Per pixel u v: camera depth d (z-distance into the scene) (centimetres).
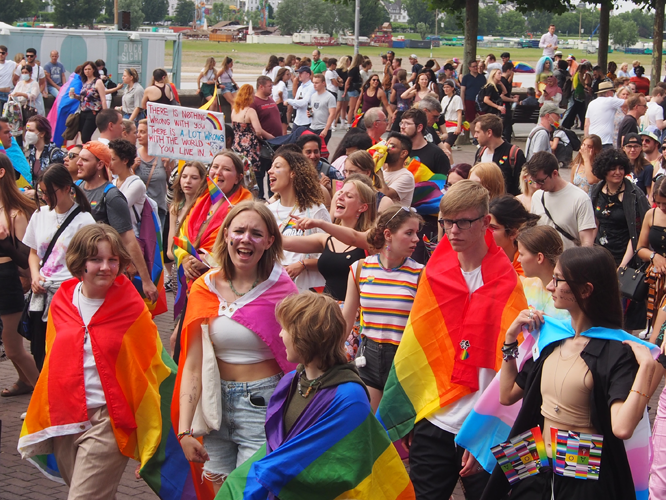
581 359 323
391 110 1775
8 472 525
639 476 331
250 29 13525
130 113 1662
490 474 395
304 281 575
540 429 339
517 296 414
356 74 2150
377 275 465
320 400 319
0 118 952
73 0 11981
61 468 439
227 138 952
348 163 696
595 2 2716
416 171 794
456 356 416
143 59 2517
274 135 1181
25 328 586
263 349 399
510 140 2036
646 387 301
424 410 418
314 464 315
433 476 419
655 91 1535
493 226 478
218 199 584
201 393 399
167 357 465
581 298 320
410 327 429
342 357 324
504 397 364
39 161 1033
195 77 4225
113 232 430
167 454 440
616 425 302
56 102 1645
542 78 2428
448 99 1576
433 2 2356
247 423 396
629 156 897
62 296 440
